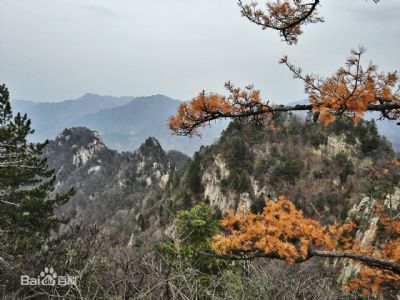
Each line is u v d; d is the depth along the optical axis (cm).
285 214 554
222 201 9100
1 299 671
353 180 7456
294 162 8575
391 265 525
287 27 573
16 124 2008
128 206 15538
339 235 566
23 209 1794
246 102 559
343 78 427
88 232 873
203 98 563
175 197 10100
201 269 990
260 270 674
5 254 906
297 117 9869
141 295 538
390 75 418
